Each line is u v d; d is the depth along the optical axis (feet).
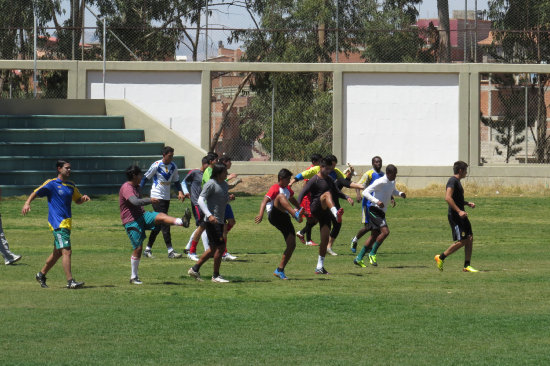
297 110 215.92
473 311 61.26
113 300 64.80
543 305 63.87
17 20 257.14
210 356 47.21
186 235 120.37
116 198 168.86
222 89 266.36
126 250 100.68
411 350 48.98
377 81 208.95
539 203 170.60
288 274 81.66
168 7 255.91
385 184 87.25
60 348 48.83
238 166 206.80
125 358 46.55
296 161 213.25
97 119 191.52
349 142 209.15
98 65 208.95
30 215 141.08
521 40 232.73
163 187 99.40
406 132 209.15
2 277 77.10
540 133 227.61
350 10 250.78
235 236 118.11
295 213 76.79
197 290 70.38
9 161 174.60
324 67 208.54
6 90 230.89
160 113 209.97
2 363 45.03
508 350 49.14
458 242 83.41
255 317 58.65
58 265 86.22
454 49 270.05
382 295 68.39
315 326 55.88
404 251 102.42
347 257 96.53
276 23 253.65
